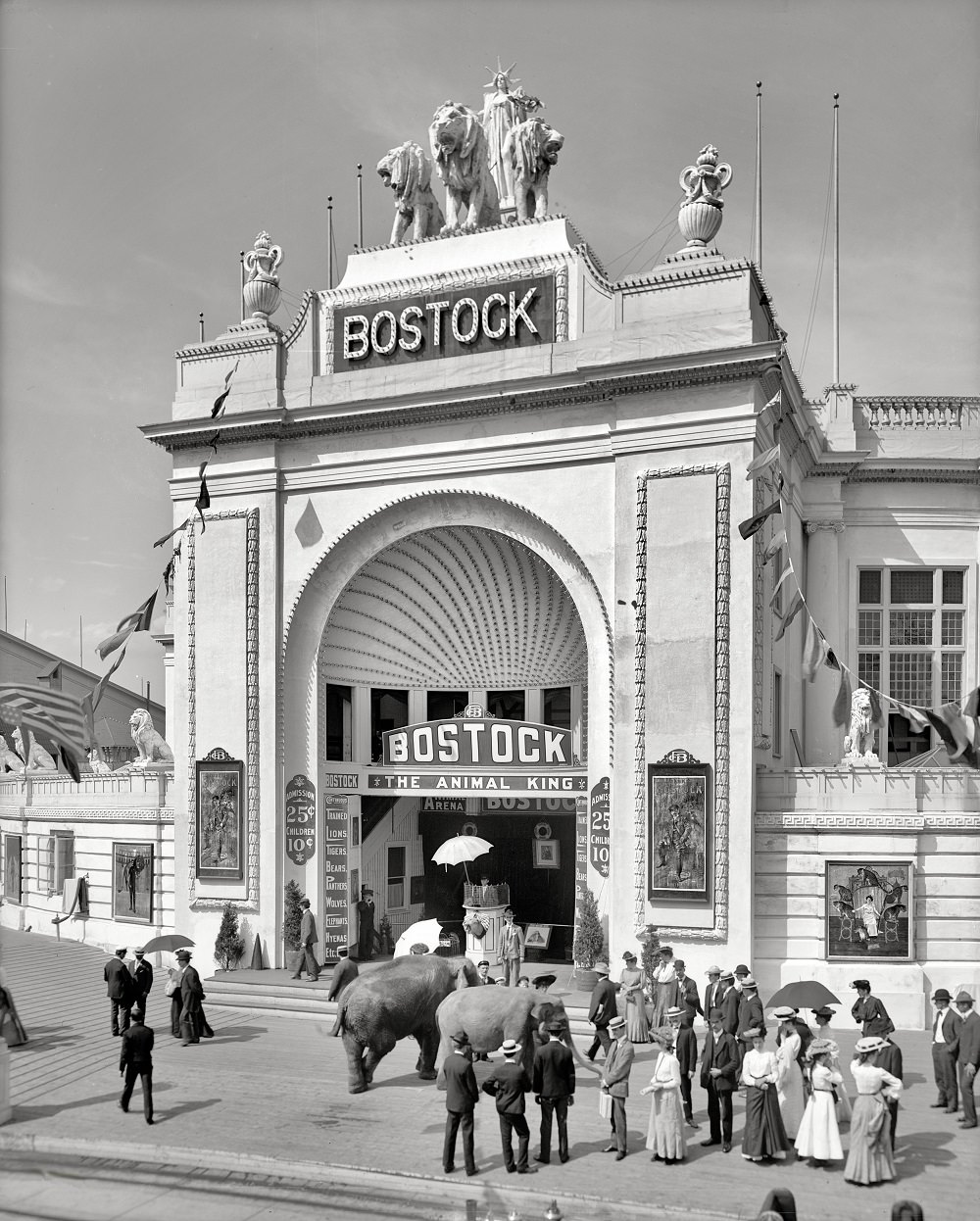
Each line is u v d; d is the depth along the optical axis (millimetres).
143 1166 16359
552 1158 16156
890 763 33500
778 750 29484
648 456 26391
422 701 32875
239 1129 17656
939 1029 18281
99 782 35781
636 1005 22719
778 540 25203
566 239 28688
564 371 27500
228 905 29609
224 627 30656
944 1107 18141
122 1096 18875
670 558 26000
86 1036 24203
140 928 33062
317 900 29578
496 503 28469
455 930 33969
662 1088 15992
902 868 24516
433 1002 20266
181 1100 19281
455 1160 16172
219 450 31172
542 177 30188
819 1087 15742
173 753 31641
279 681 30141
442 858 28359
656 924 25375
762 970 24969
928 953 24516
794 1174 15406
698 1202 14398
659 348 26359
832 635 33281
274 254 32719
